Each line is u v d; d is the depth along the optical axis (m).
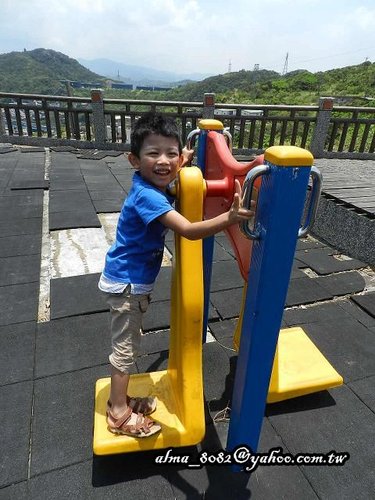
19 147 8.40
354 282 3.32
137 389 1.91
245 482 1.65
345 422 1.97
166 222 1.31
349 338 2.62
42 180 5.85
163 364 2.31
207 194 1.63
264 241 1.21
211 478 1.66
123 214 1.50
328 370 2.14
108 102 8.23
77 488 1.61
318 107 7.89
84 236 4.06
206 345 2.48
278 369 2.12
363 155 8.21
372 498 1.61
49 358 2.32
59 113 8.48
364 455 1.80
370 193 4.28
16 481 1.62
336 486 1.65
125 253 1.50
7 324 2.62
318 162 7.46
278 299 1.31
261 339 1.38
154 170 1.37
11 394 2.06
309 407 2.05
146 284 1.54
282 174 1.11
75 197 5.19
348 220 3.86
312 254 3.89
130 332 1.59
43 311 2.79
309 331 2.68
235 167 1.53
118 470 1.68
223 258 3.76
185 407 1.65
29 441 1.80
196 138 2.10
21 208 4.74
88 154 7.94
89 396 2.06
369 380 2.26
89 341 2.47
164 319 2.71
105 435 1.66
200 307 1.51
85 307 2.79
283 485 1.65
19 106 8.42
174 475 1.67
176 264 1.57
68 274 3.32
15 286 3.08
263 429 1.92
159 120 1.35
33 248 3.73
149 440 1.65
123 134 8.49
